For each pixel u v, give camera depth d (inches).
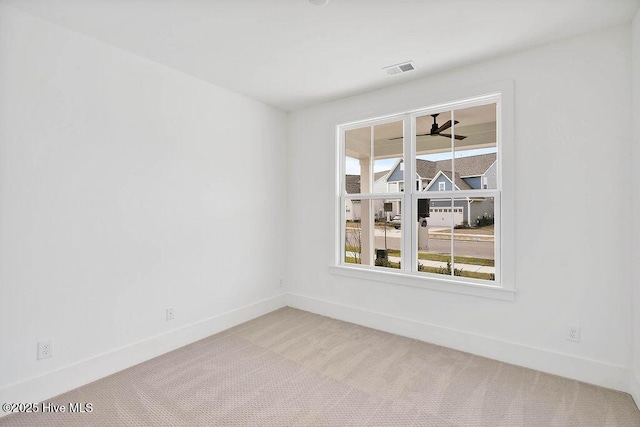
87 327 90.7
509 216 100.3
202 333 120.5
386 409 78.5
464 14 80.0
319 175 148.2
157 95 107.0
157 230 107.4
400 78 118.6
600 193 87.9
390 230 130.3
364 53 100.1
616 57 85.7
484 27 86.0
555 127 93.7
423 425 72.9
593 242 88.9
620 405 79.3
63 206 86.0
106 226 94.7
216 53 100.6
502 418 75.0
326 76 117.3
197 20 82.9
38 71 81.3
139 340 102.4
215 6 76.9
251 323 135.6
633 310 82.6
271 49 98.0
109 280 95.4
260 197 145.4
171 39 92.4
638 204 79.1
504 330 102.3
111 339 95.8
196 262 119.3
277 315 145.7
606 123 87.0
